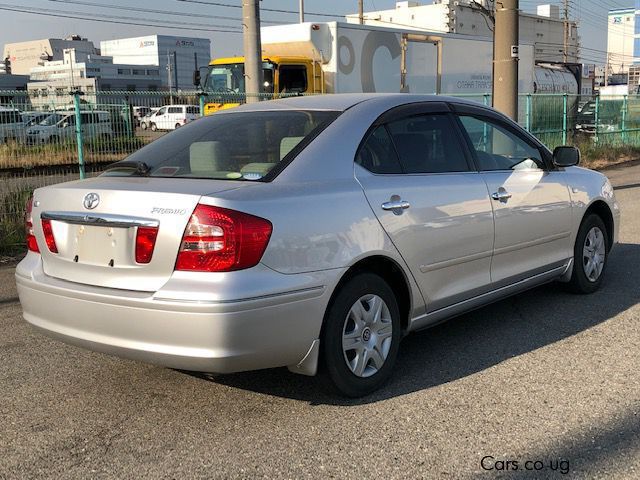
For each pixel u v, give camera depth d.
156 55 130.62
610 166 19.12
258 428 3.61
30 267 3.98
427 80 18.61
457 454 3.28
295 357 3.58
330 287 3.64
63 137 9.78
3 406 3.95
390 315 4.06
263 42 16.34
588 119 20.64
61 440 3.52
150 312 3.35
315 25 15.61
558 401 3.82
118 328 3.46
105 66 100.19
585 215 5.82
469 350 4.71
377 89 17.05
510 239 4.88
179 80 134.25
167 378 4.33
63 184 4.02
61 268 3.79
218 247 3.30
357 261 3.78
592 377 4.15
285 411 3.81
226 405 3.91
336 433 3.53
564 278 5.76
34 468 3.24
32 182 9.40
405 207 4.09
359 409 3.81
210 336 3.27
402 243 4.05
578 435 3.42
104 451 3.39
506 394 3.95
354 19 49.69
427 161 4.45
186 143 4.29
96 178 4.09
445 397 3.93
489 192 4.71
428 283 4.27
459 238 4.43
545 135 18.62
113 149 10.30
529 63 23.39
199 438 3.51
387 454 3.29
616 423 3.54
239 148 4.04
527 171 5.21
